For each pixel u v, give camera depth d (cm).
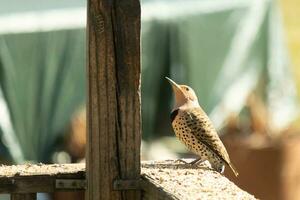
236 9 1554
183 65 1484
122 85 646
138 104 651
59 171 668
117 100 648
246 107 1554
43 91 1343
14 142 1316
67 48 1357
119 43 641
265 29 1617
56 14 1363
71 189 666
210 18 1512
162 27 1458
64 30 1352
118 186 653
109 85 645
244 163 1323
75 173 668
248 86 1584
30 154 1338
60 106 1357
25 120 1332
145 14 1446
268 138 1382
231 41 1545
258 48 1611
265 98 1641
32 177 657
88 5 639
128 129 652
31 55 1332
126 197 658
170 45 1466
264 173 1327
